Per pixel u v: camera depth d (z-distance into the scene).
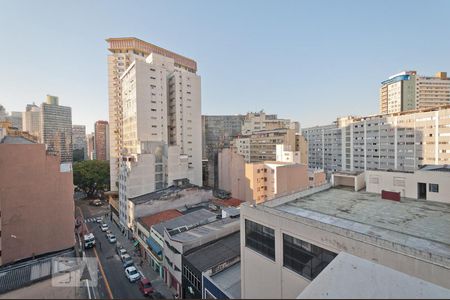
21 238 26.97
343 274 5.59
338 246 13.05
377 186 24.36
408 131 66.62
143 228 34.72
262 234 17.38
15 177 26.78
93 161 78.19
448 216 17.25
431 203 20.39
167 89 68.25
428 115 61.91
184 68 90.69
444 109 58.62
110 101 72.25
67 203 30.02
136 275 28.38
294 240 15.19
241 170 60.62
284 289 15.62
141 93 58.62
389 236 14.38
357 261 6.20
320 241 13.77
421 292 4.93
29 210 27.52
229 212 32.50
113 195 60.38
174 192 42.31
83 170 69.31
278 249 16.08
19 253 26.77
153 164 46.31
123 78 67.56
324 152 100.56
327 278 5.43
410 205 19.95
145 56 78.19
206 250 24.45
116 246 38.38
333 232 13.27
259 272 17.48
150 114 60.06
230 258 22.55
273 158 81.69
